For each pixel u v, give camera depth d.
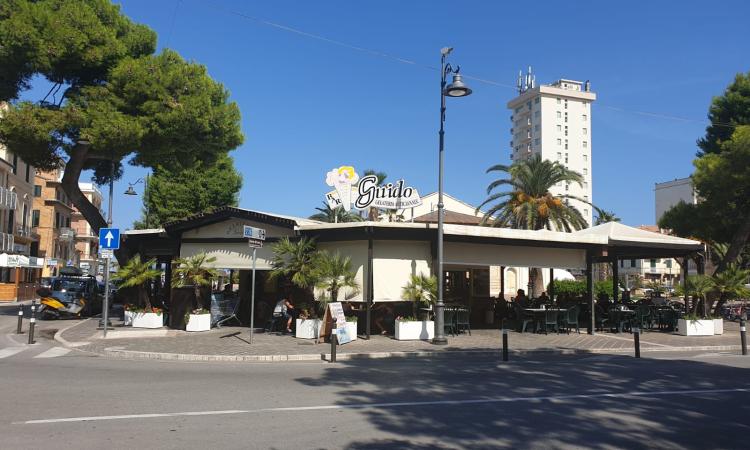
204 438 6.25
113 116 20.25
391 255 18.58
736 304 30.73
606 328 21.52
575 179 36.00
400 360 13.76
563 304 22.59
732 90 32.31
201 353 13.72
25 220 50.16
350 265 17.58
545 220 34.56
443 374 11.27
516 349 15.48
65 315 23.97
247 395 8.74
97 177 27.81
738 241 24.75
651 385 10.08
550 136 119.62
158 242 22.09
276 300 21.25
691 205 28.78
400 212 32.00
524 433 6.67
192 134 22.20
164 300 24.27
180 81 21.39
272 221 18.77
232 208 19.33
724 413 7.83
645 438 6.53
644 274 97.69
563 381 10.45
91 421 6.94
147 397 8.46
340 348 15.09
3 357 13.09
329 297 17.34
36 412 7.39
